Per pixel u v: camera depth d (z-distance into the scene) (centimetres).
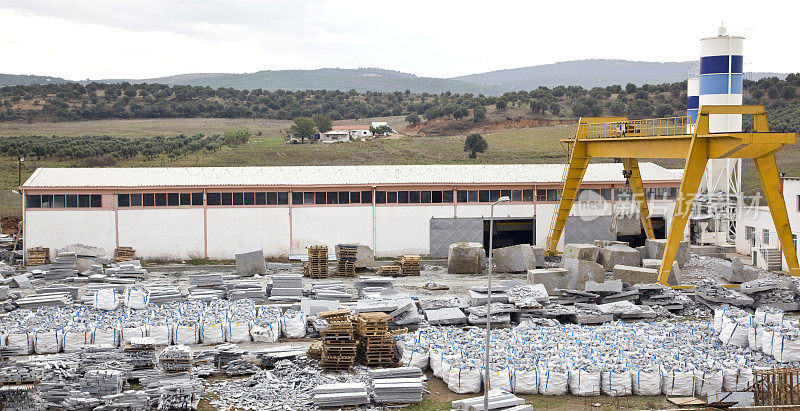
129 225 5297
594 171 5934
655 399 2561
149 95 19362
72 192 5225
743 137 3884
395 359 2984
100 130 14888
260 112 18650
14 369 2555
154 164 9994
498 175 5788
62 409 2373
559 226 5403
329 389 2478
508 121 14850
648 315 3688
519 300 3556
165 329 3172
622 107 14712
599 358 2742
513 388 2609
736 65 4697
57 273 4744
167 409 2375
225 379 2756
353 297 4209
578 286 4175
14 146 10538
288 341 3294
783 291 3894
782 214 4184
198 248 5378
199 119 17588
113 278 4584
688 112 5388
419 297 4194
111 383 2427
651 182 5691
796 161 9000
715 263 4828
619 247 5134
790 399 2378
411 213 5569
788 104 12388
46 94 18812
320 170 5794
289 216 5450
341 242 5506
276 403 2456
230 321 3284
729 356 2831
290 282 4141
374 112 19838
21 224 5903
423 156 11138
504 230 5956
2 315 3456
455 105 17138
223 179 5494
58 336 3073
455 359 2728
